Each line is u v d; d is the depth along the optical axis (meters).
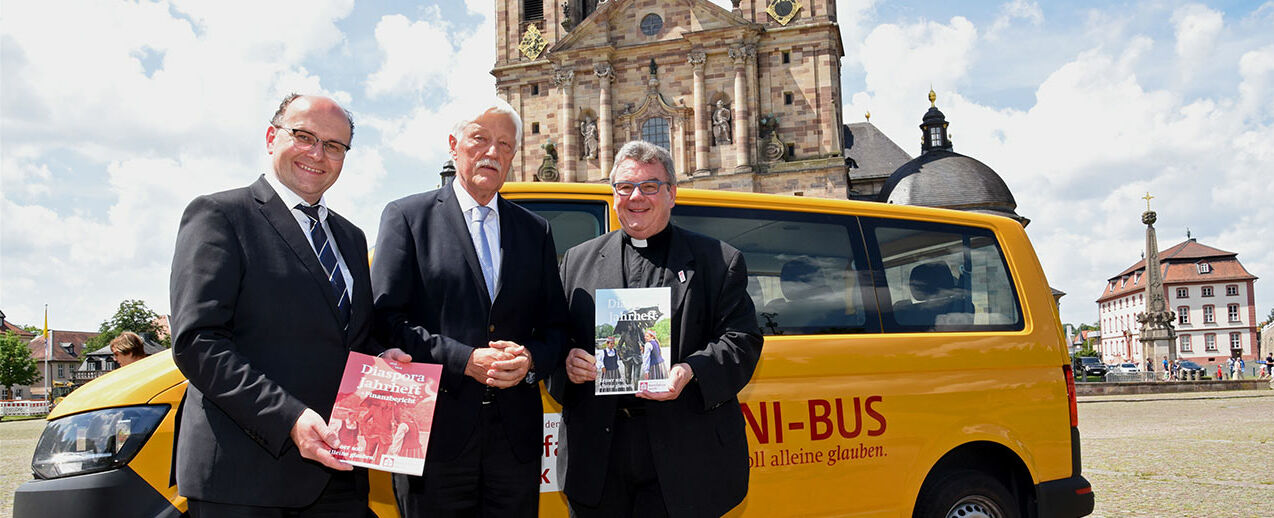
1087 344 133.62
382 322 3.37
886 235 5.56
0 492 10.77
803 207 5.40
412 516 3.46
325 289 3.11
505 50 48.69
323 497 3.24
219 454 2.94
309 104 3.17
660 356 3.39
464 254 3.57
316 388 3.01
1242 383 35.09
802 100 44.47
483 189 3.65
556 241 4.79
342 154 3.25
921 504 5.21
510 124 3.69
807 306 5.11
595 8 51.59
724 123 44.47
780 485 4.71
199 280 2.84
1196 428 17.50
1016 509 5.50
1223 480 10.00
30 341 106.94
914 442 5.12
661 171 3.66
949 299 5.58
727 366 3.49
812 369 4.90
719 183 44.00
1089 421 20.61
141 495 3.66
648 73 46.06
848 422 4.93
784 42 44.84
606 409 3.56
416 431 2.94
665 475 3.49
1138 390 34.75
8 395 86.50
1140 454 12.94
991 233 5.95
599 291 3.48
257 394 2.78
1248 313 100.06
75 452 3.69
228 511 2.92
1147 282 49.44
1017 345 5.61
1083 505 5.58
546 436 4.39
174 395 3.86
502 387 3.39
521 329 3.64
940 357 5.30
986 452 5.54
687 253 3.71
